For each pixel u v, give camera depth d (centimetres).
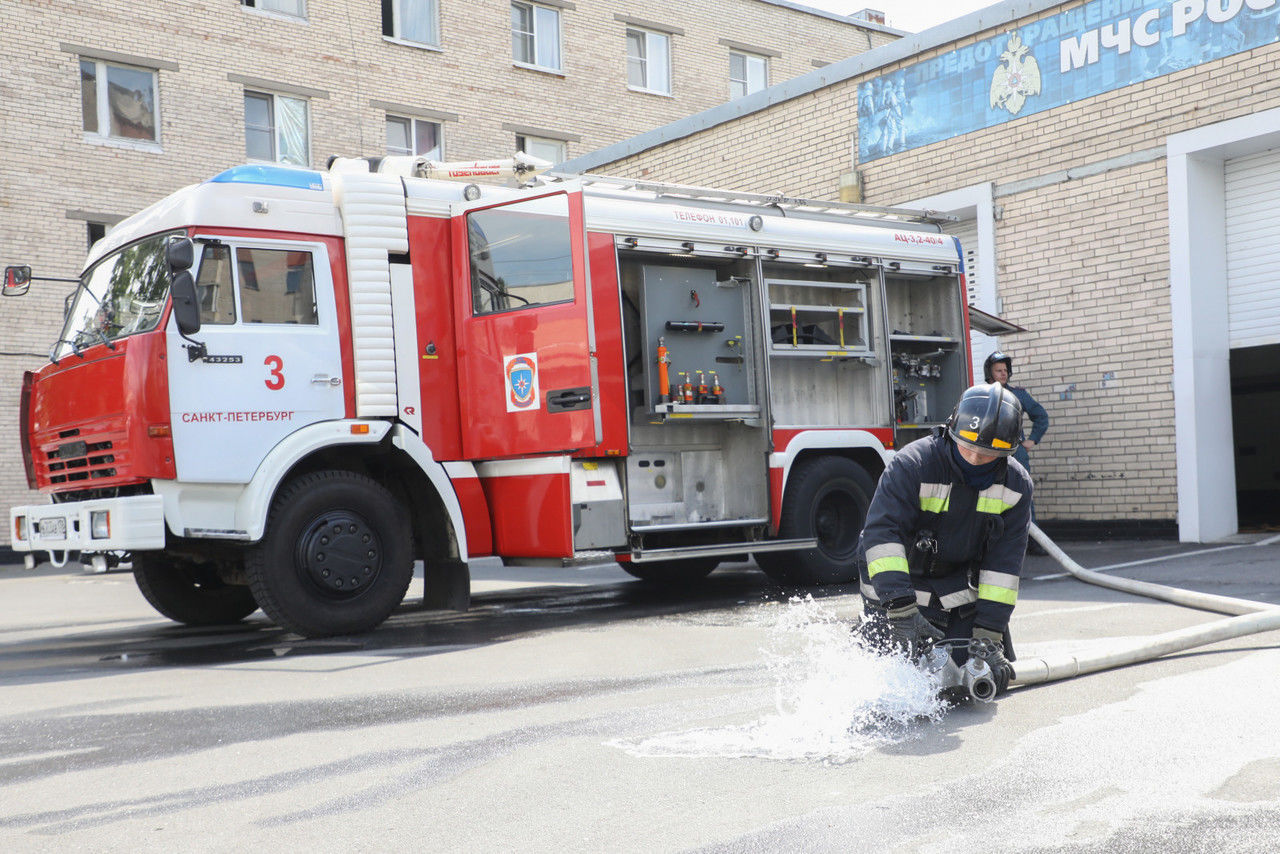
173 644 762
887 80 1359
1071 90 1178
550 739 418
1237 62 1049
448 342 790
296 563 712
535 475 773
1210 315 1101
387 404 753
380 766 390
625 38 2675
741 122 1552
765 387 884
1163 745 372
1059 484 1191
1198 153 1086
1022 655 546
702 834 306
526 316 766
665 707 465
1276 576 793
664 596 923
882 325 973
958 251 1040
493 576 1210
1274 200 1082
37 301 1902
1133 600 730
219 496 698
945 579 463
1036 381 1213
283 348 721
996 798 326
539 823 321
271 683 570
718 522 862
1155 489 1114
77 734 466
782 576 927
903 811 317
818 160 1446
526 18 2548
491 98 2464
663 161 1670
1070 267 1182
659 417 841
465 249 793
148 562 850
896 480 436
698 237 852
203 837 321
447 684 544
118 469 682
